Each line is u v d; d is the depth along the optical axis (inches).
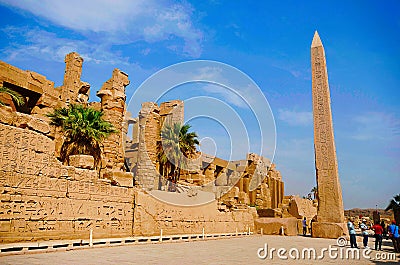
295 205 1577.3
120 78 971.3
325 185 976.9
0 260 366.3
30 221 513.3
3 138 489.4
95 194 629.3
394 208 1534.2
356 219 1882.4
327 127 990.4
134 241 646.5
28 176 517.3
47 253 446.0
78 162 629.9
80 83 1037.8
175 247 602.2
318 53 1029.8
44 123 565.9
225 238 913.5
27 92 876.0
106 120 903.7
